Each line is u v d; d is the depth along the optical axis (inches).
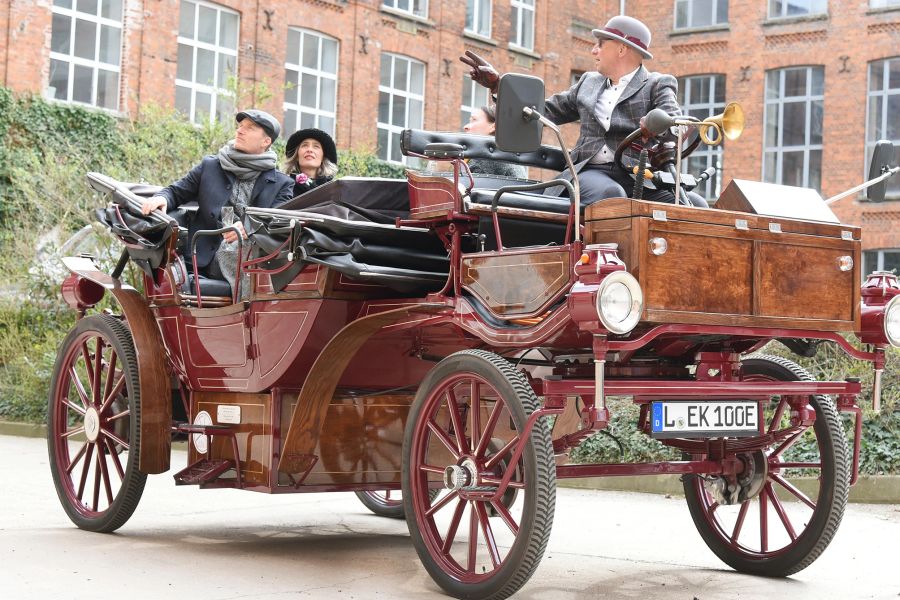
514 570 152.7
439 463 190.7
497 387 156.6
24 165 767.1
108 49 834.8
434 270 189.5
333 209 194.7
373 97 1013.8
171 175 566.9
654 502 307.9
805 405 178.7
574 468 165.6
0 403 530.3
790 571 186.9
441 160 173.5
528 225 174.4
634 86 197.8
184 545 210.1
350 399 195.8
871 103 1058.1
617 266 145.6
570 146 989.2
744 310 160.4
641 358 184.4
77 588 164.9
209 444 209.6
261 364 197.0
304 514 263.0
